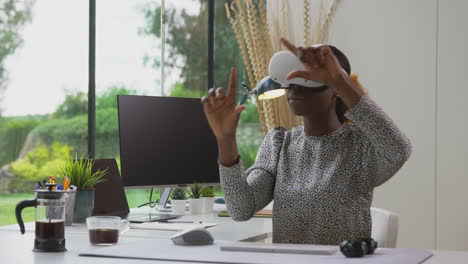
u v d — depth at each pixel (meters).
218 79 4.73
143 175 2.75
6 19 4.68
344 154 1.80
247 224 2.56
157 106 2.83
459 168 3.84
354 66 4.05
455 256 1.51
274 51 4.18
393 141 1.53
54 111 4.77
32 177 4.75
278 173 1.89
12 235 2.15
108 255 1.56
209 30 4.73
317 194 1.79
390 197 3.96
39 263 1.51
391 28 3.97
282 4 4.16
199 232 1.69
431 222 3.88
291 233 1.83
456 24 3.85
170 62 4.90
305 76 1.45
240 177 1.77
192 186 2.93
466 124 3.83
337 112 1.90
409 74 3.94
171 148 2.86
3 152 4.65
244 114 4.57
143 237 2.10
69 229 2.29
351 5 4.05
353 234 1.78
